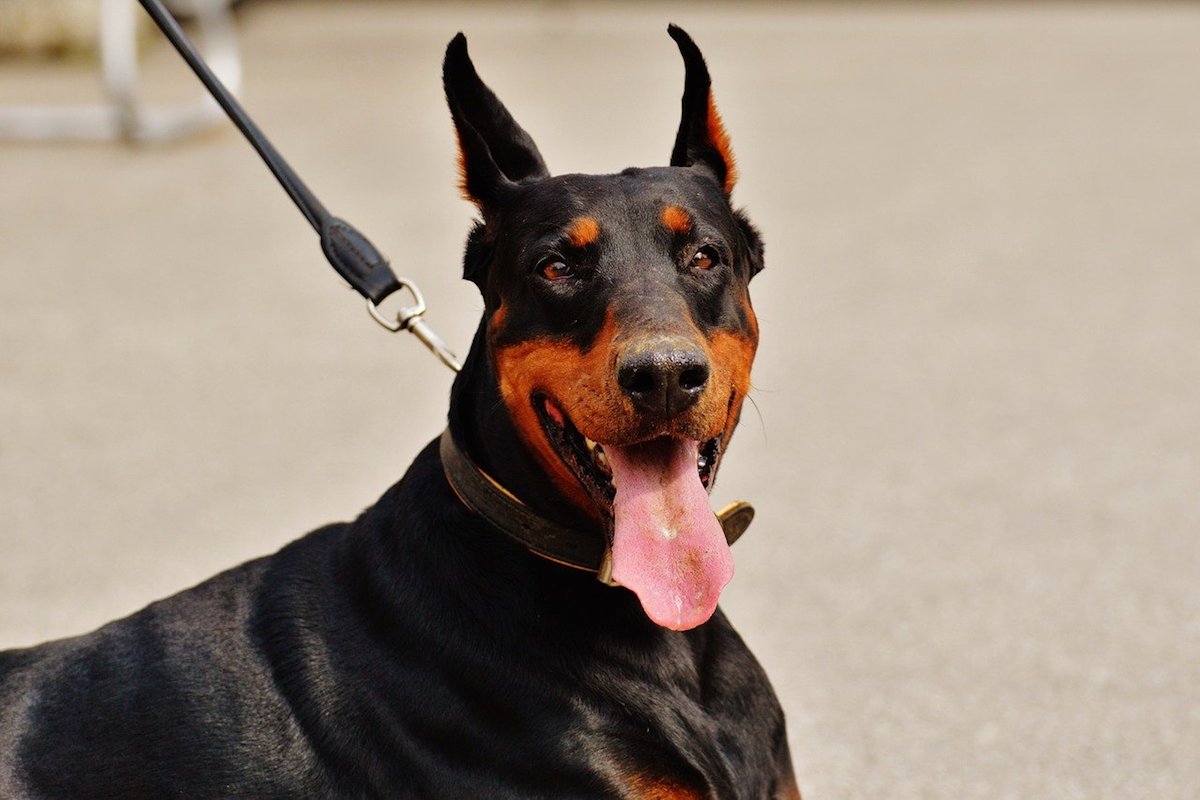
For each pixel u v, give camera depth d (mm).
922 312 12141
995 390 10375
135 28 23109
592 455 4270
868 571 7691
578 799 4195
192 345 11281
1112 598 7344
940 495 8648
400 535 4457
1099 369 10773
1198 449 9289
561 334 4273
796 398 10266
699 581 4105
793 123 19469
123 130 17266
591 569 4316
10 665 4633
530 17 29766
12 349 11172
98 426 9742
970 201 15555
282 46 25438
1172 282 12852
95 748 4371
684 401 4043
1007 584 7520
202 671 4414
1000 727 6207
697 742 4320
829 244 14062
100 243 13797
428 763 4227
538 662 4250
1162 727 6156
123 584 7559
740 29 28281
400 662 4301
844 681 6602
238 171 16281
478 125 4789
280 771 4289
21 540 8094
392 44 25688
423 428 9672
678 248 4402
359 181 15898
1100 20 29438
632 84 21234
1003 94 21359
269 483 8820
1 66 21500
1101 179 16438
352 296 12445
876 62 24234
